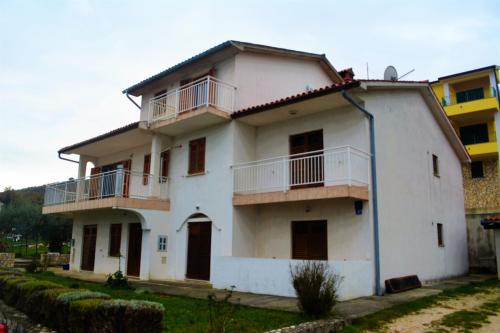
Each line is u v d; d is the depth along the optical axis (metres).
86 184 18.86
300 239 12.48
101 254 17.69
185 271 14.25
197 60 15.36
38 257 25.45
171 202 15.44
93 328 5.44
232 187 13.23
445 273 15.46
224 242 13.07
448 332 6.96
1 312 8.02
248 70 15.04
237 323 6.91
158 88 17.78
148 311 5.48
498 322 7.74
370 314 7.94
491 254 20.67
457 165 19.23
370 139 11.61
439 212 15.77
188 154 15.22
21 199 44.22
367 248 10.85
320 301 7.45
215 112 13.34
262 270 10.80
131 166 18.50
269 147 13.94
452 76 29.16
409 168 13.57
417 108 14.83
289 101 12.06
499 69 28.25
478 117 28.52
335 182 11.84
